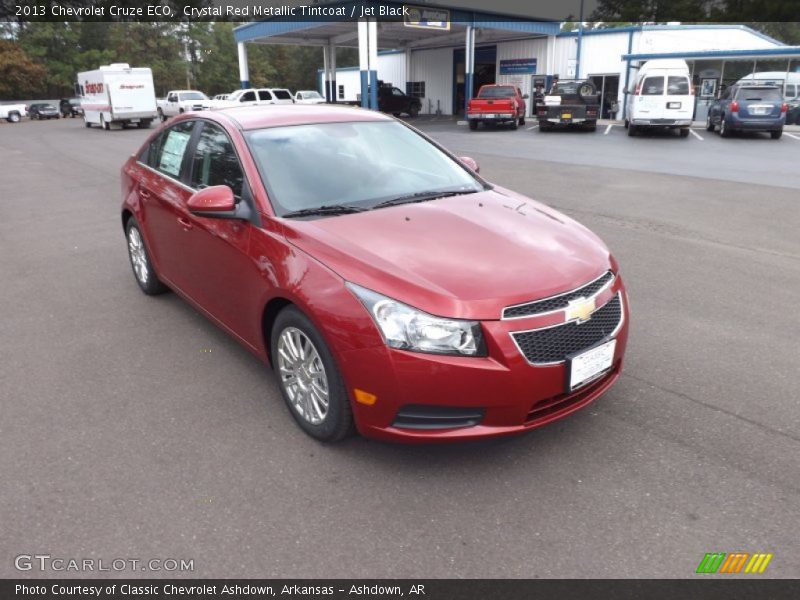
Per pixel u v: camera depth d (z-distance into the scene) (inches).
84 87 1336.1
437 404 105.3
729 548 96.8
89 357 168.2
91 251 280.8
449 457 120.9
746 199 375.6
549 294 109.3
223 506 108.6
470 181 162.7
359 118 170.2
